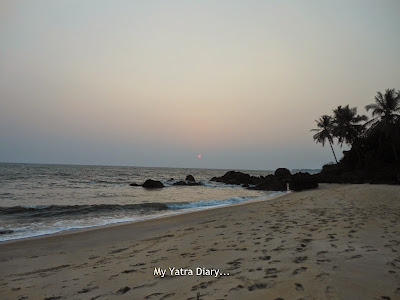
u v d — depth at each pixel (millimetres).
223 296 3256
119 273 4551
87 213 14250
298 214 9617
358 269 3973
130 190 31172
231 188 38156
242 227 7934
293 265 4227
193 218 11562
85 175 61125
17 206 15648
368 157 38094
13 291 4008
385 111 35125
